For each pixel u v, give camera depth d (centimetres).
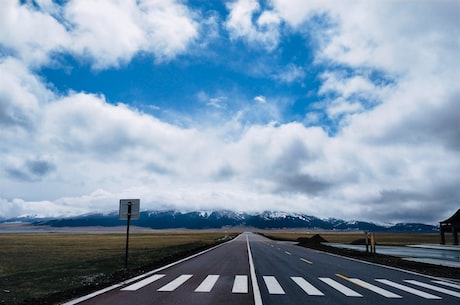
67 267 1872
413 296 1070
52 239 7200
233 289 1155
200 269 1753
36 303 945
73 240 6619
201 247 3803
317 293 1104
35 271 1700
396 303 969
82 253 3175
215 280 1361
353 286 1253
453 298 1044
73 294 1056
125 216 1792
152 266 1895
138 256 2564
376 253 3105
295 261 2261
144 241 6075
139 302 930
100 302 927
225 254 2844
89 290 1124
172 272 1620
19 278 1460
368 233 3028
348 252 3175
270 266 1933
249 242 5591
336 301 985
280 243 5428
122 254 2892
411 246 4788
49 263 2309
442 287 1250
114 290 1118
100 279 1402
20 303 966
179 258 2428
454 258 2642
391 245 5128
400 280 1425
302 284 1289
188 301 950
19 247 4191
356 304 950
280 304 935
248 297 1019
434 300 1012
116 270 1731
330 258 2528
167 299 974
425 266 1995
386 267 1934
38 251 3472
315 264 2077
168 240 6625
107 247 4125
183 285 1229
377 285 1284
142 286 1201
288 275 1551
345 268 1870
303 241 5988
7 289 1206
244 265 1970
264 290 1145
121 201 1806
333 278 1466
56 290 1186
